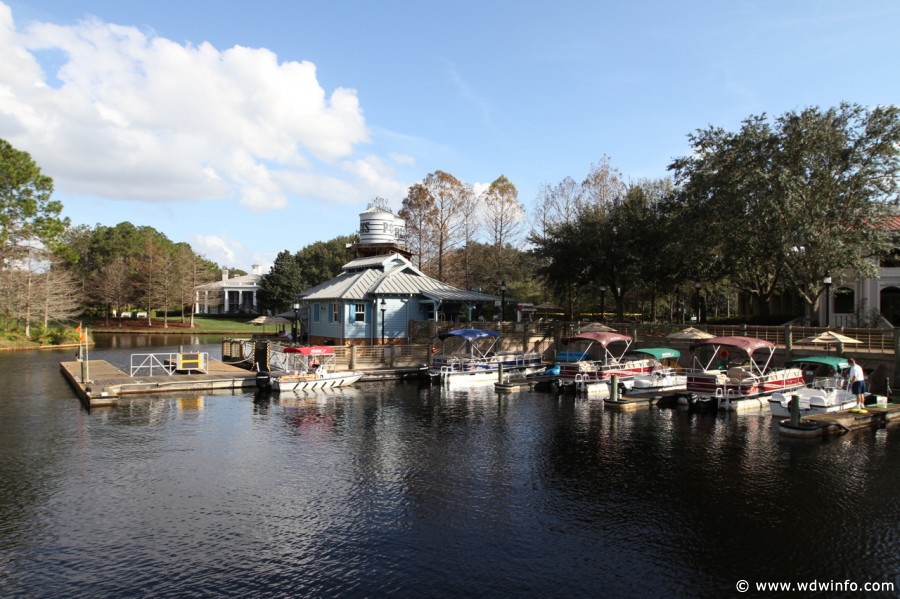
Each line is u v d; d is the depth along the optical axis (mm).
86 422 26500
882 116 34969
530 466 20141
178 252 118375
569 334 48781
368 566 12844
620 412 29609
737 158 39219
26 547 13734
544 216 67000
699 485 18125
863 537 14344
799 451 21859
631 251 47688
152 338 81250
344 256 98938
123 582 12141
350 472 19453
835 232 36344
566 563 13000
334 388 36969
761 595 11711
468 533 14594
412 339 49125
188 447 22375
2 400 31969
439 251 73812
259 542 14039
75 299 81688
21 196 68438
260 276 121375
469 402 32375
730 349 39375
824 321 48531
